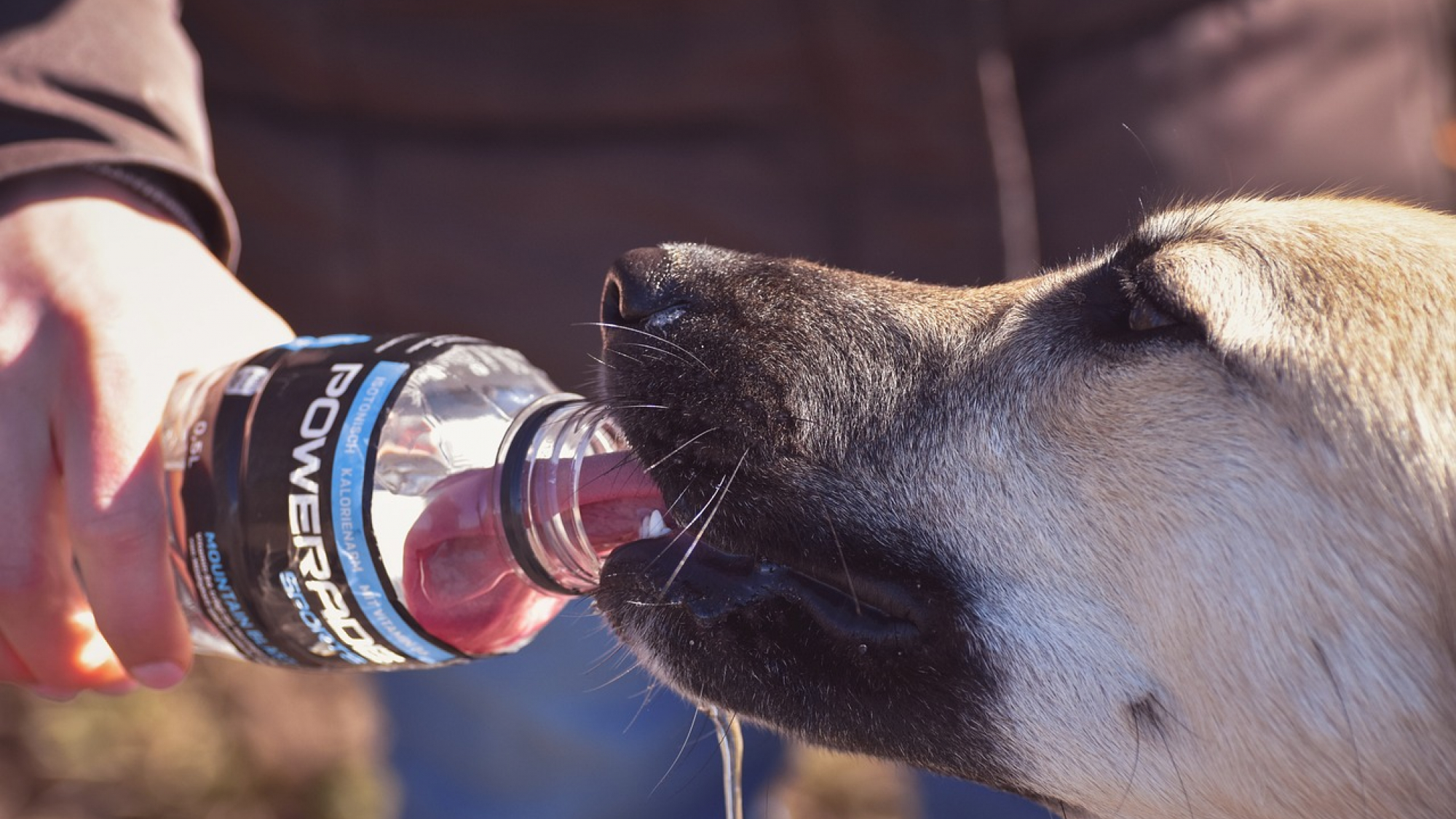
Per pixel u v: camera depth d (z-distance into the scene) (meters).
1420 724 0.53
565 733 0.74
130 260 0.54
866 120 0.68
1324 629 0.53
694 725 0.74
